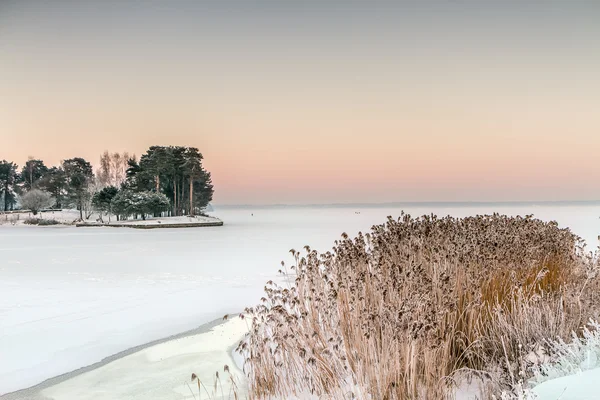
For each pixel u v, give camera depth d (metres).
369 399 3.52
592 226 36.41
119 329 7.61
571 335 4.19
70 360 6.00
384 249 5.80
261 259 19.14
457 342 4.34
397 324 3.52
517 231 7.12
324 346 4.15
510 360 4.02
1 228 53.88
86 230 48.25
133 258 19.56
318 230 43.31
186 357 6.04
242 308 9.22
